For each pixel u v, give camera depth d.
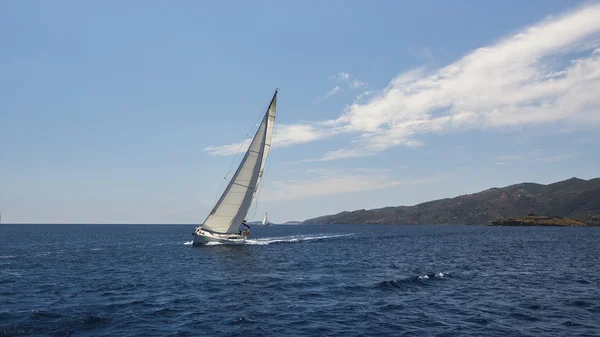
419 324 18.00
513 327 17.56
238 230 63.41
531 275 33.84
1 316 18.62
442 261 45.78
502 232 152.62
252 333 16.41
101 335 15.90
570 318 19.09
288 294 24.72
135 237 113.69
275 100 59.47
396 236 118.75
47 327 16.89
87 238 107.44
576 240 93.50
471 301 22.91
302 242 81.38
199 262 43.12
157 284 28.62
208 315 19.28
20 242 87.50
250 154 60.16
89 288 27.05
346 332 16.73
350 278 31.47
